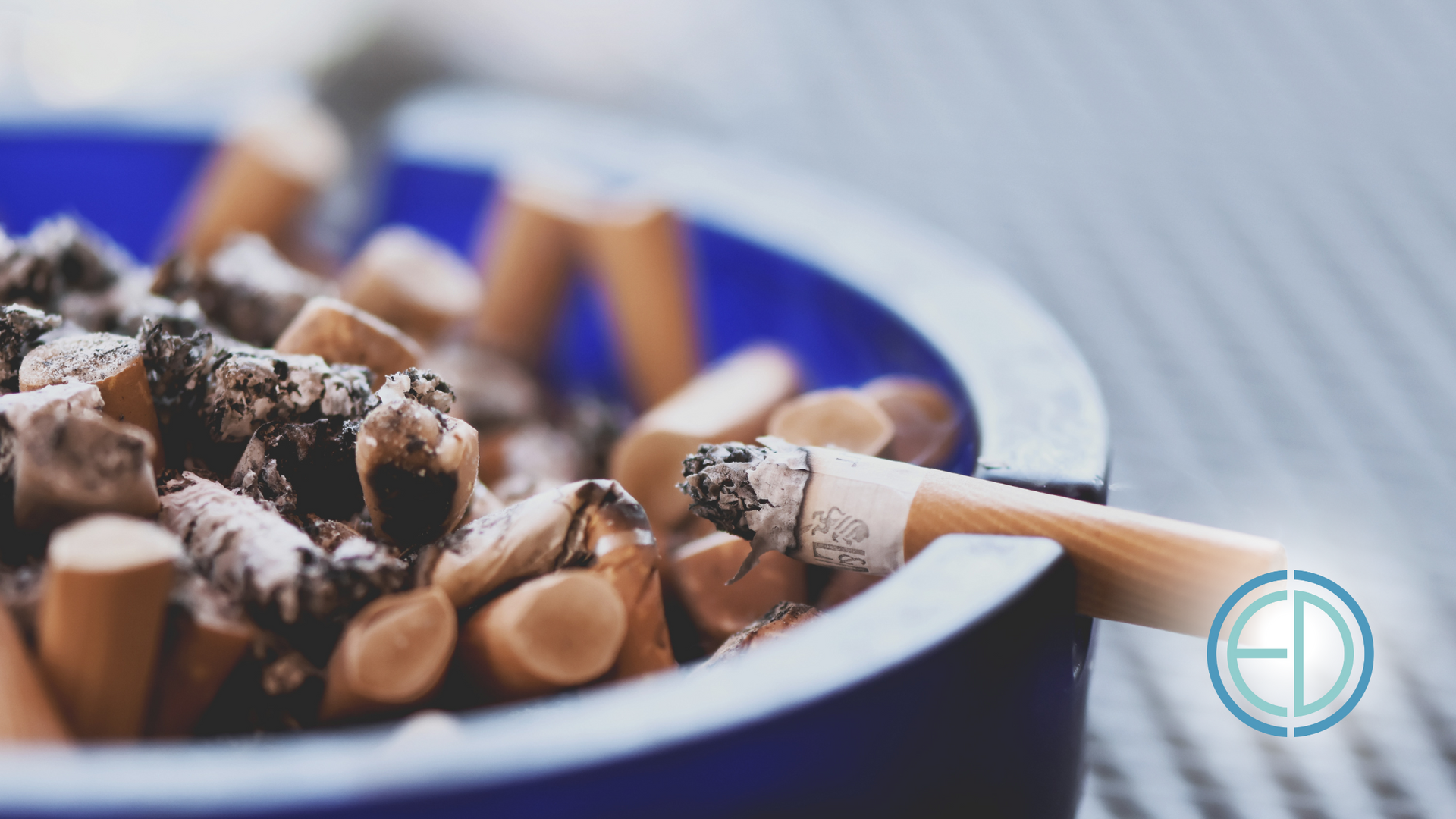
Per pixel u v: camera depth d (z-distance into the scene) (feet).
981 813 0.62
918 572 0.62
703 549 0.71
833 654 0.59
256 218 1.04
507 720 0.59
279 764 0.55
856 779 0.59
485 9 2.07
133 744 0.60
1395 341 1.41
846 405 0.74
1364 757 0.85
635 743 0.56
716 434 0.79
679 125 2.03
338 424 0.66
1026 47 2.31
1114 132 1.99
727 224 0.90
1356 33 2.29
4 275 0.75
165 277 0.79
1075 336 1.42
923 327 0.79
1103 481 0.69
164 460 0.67
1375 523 1.07
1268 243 1.64
